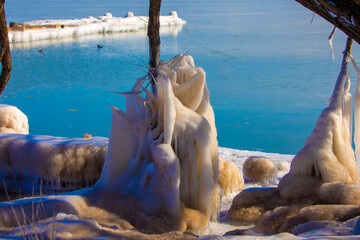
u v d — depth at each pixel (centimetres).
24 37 3322
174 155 442
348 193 455
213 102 2227
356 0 191
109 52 3222
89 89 2434
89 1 10962
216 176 508
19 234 308
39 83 2533
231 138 1712
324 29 4634
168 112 452
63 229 321
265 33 4419
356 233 327
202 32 4509
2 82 342
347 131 537
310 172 506
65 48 3303
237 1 11206
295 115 1973
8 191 623
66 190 636
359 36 204
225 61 3138
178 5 9250
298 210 450
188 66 530
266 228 436
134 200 447
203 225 450
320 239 264
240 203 503
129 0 11325
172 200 435
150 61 498
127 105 491
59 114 2042
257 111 2058
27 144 652
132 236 328
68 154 637
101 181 479
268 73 2778
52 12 6812
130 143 476
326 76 2634
